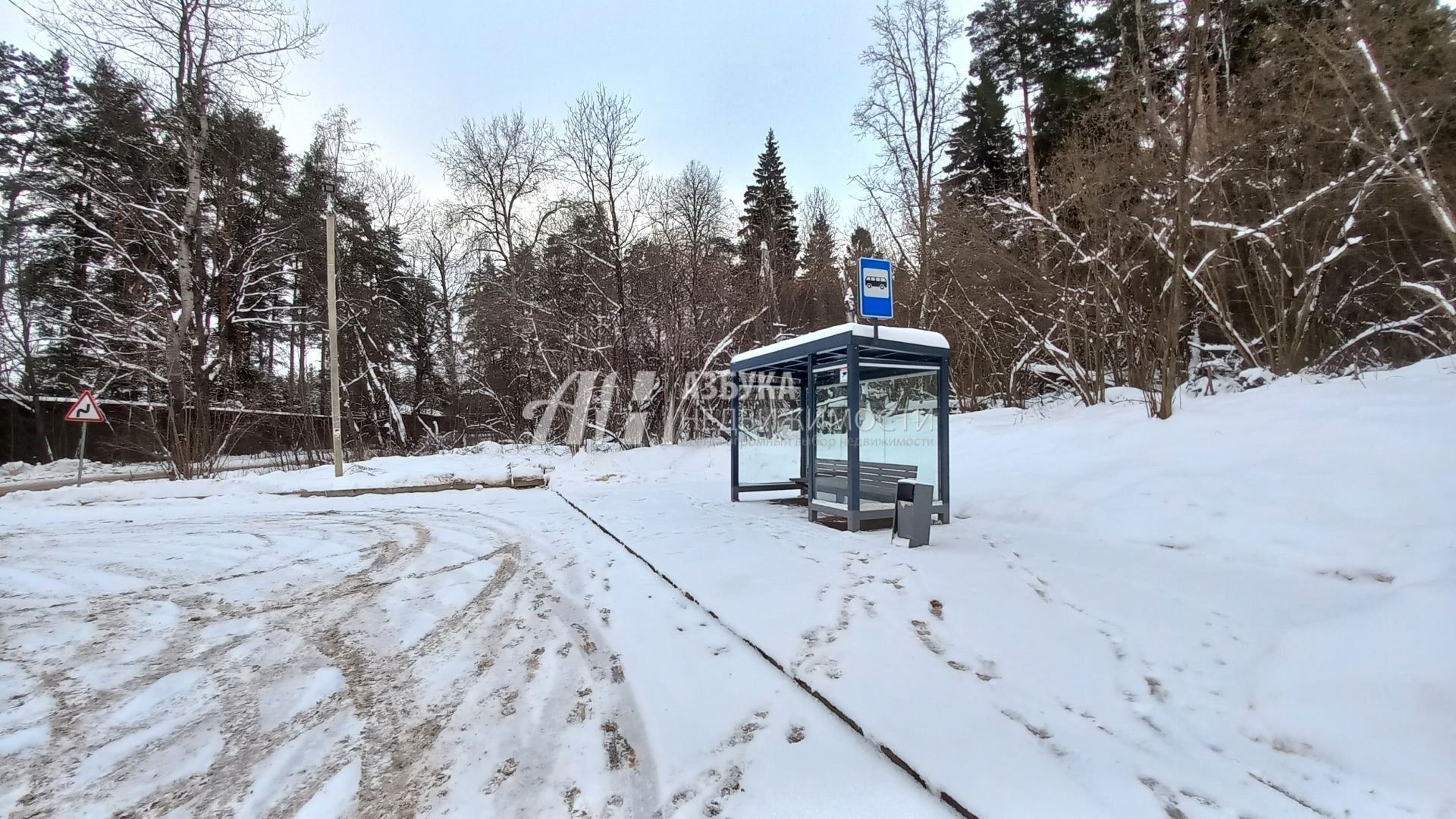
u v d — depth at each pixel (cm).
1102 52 1852
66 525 993
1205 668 338
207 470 1720
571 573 612
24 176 1911
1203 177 1007
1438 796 224
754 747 283
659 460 1627
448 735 312
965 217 1598
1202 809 226
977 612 431
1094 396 1252
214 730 327
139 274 1769
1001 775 248
